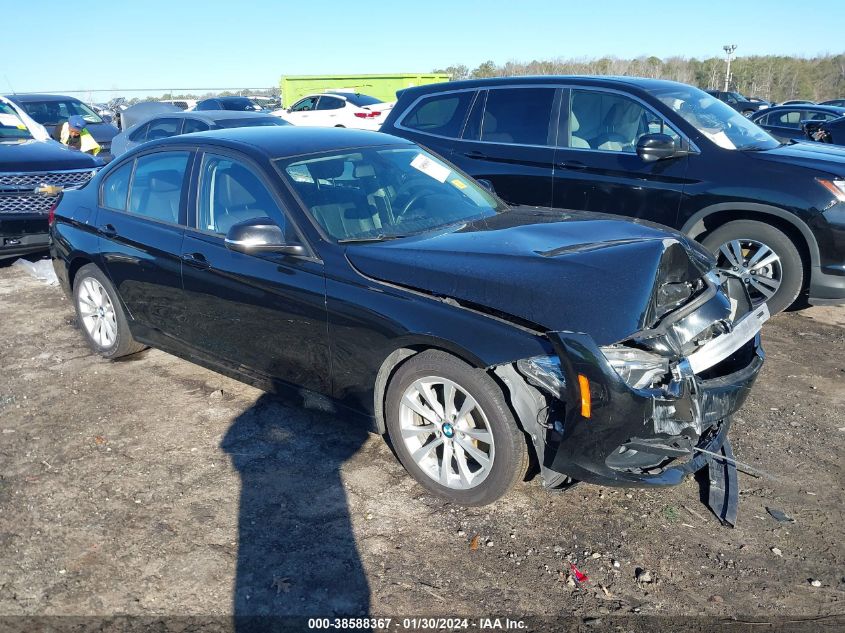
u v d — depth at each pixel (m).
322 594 2.78
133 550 3.03
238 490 3.46
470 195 4.37
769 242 5.48
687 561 2.96
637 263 3.08
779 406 4.31
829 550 3.03
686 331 3.14
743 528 3.17
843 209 5.17
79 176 7.72
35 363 5.05
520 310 2.96
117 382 4.71
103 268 4.81
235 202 4.00
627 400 2.79
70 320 5.98
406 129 7.28
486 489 3.18
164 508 3.32
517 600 2.75
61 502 3.38
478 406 3.10
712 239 5.75
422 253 3.39
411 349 3.34
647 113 5.92
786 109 16.75
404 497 3.40
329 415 3.79
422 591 2.79
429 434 3.43
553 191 6.31
